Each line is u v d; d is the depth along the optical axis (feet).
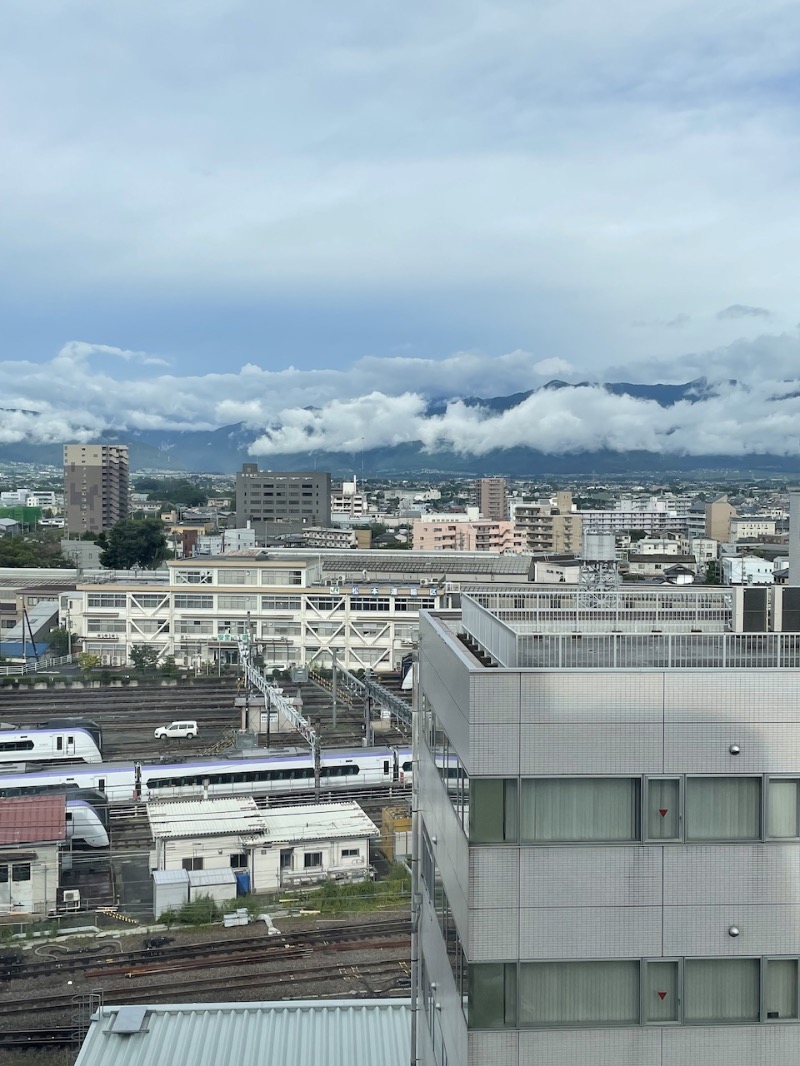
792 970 51.90
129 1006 97.50
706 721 51.67
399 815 177.37
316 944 140.87
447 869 60.08
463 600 71.31
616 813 51.85
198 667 337.52
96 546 653.71
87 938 143.13
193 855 161.58
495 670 51.42
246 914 147.74
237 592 349.00
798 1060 51.47
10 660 344.69
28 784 198.29
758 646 58.18
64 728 237.25
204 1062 89.20
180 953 137.80
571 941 51.44
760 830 51.70
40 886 152.56
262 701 262.47
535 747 51.42
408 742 249.96
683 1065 51.29
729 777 51.80
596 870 51.49
